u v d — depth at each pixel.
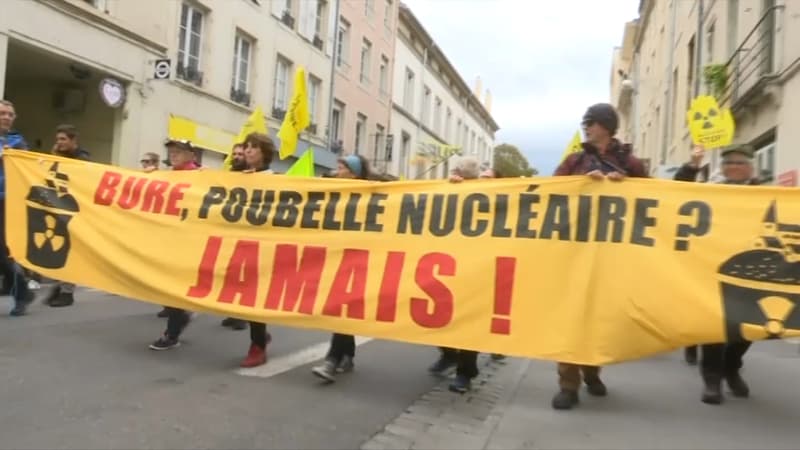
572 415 4.64
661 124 26.22
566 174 4.96
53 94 15.75
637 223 4.59
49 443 3.65
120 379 4.94
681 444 4.05
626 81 37.72
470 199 4.96
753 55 12.76
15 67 14.63
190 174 5.89
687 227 4.51
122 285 5.85
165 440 3.79
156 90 15.92
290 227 5.38
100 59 14.14
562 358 4.50
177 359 5.66
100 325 6.78
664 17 26.27
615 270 4.53
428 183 5.15
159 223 5.82
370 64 31.36
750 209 4.47
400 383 5.43
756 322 4.30
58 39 13.02
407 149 38.66
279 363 5.77
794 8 10.65
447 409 4.74
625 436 4.18
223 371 5.38
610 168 4.77
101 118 15.38
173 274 5.64
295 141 9.78
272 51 21.22
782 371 6.15
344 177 5.75
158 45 15.78
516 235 4.78
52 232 6.21
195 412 4.30
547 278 4.65
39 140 16.00
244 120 19.80
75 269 6.07
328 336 7.19
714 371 5.00
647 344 4.45
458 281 4.82
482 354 6.98
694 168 6.06
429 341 4.83
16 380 4.71
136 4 15.09
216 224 5.62
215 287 5.50
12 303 7.57
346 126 28.67
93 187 6.16
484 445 3.99
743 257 4.39
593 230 4.64
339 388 5.13
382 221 5.15
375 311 4.98
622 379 5.74
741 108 13.23
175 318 5.96
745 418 4.61
